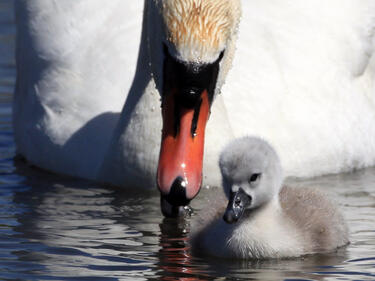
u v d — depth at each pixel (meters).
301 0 17.25
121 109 15.99
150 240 12.64
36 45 17.00
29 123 16.81
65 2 17.06
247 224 12.22
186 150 12.61
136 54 16.50
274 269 11.72
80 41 16.78
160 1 12.84
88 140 15.80
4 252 12.08
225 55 13.05
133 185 14.85
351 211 13.88
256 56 16.47
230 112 15.74
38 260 11.81
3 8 28.14
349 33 17.12
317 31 17.00
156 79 13.31
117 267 11.62
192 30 12.52
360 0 17.45
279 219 12.43
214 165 14.50
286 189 13.48
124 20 16.89
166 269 11.62
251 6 17.08
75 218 13.53
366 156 16.67
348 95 16.75
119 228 13.09
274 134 15.77
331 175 16.19
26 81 17.22
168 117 12.75
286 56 16.62
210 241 12.30
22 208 13.98
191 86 12.52
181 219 13.48
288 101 16.19
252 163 11.91
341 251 12.38
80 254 12.05
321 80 16.61
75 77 16.55
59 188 15.07
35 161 16.58
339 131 16.34
